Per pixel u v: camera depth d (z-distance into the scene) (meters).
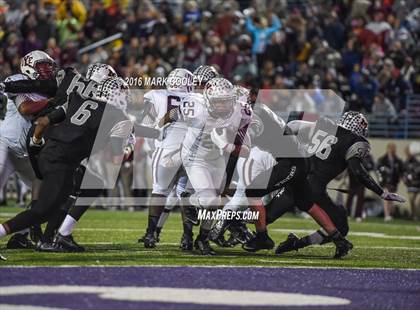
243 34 46.22
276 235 27.47
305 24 46.38
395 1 46.97
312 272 17.02
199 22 49.25
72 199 19.16
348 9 47.75
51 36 45.22
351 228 33.06
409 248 24.20
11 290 13.52
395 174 39.91
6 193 38.69
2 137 19.55
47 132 17.81
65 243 19.00
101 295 13.30
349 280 16.11
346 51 44.50
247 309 12.58
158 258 18.33
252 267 17.33
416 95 43.03
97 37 46.78
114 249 20.14
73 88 18.22
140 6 48.00
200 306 12.66
